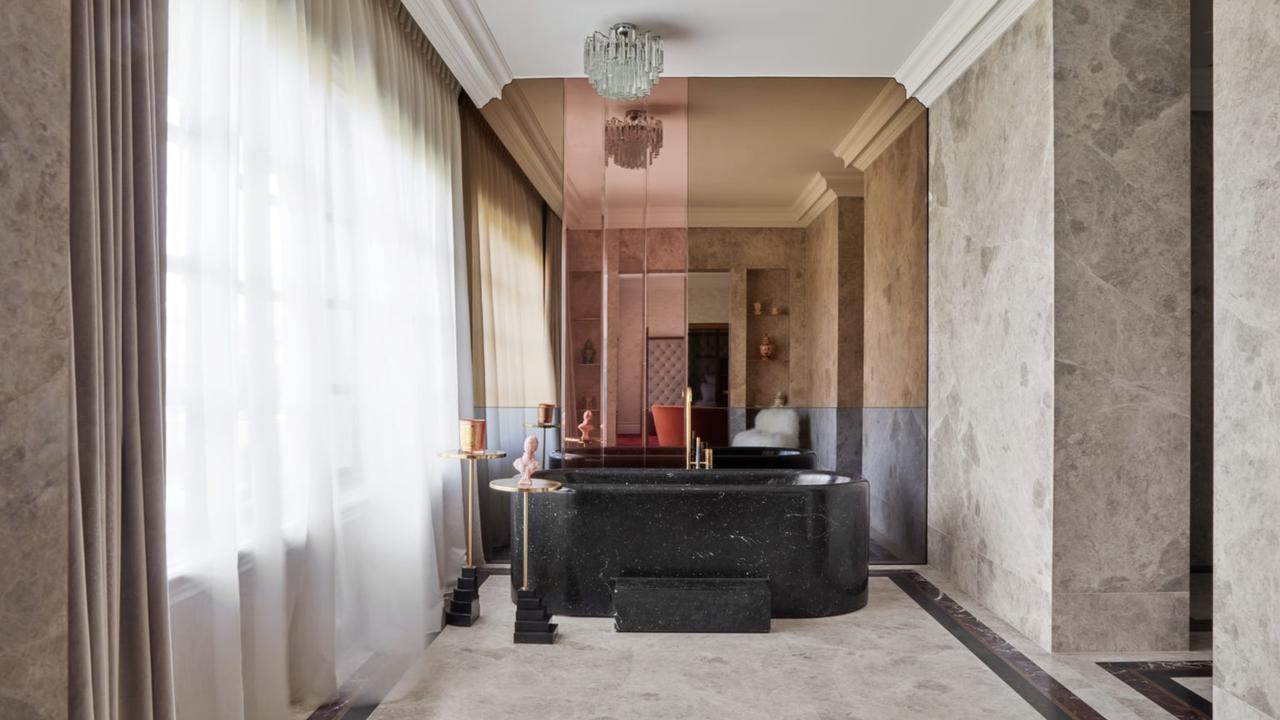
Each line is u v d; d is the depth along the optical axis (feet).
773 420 17.29
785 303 17.33
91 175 5.05
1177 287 11.18
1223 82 7.98
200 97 7.00
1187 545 11.17
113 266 5.36
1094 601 11.14
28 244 4.50
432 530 14.03
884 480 16.83
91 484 5.03
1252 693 7.50
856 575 13.26
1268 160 7.38
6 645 4.43
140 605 5.63
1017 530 12.26
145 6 5.78
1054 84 11.20
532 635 11.51
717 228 17.43
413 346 13.15
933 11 13.35
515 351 17.21
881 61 15.55
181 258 6.84
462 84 15.70
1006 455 12.65
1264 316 7.43
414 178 13.34
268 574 8.12
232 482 7.21
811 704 9.32
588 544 12.98
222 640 7.05
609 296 17.49
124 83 5.58
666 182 17.47
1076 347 11.16
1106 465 11.14
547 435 17.35
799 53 15.21
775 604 12.82
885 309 16.92
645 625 12.04
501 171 17.31
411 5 12.51
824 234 17.20
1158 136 11.20
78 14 5.01
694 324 17.43
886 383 16.88
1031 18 11.85
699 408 17.40
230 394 7.22
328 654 9.31
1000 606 12.84
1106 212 11.16
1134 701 9.44
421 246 13.78
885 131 16.96
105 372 5.32
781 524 12.92
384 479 11.74
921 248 16.70
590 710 9.11
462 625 12.30
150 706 5.67
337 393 10.59
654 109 17.44
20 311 4.46
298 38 9.20
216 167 7.23
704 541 12.92
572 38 14.69
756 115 17.29
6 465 4.41
